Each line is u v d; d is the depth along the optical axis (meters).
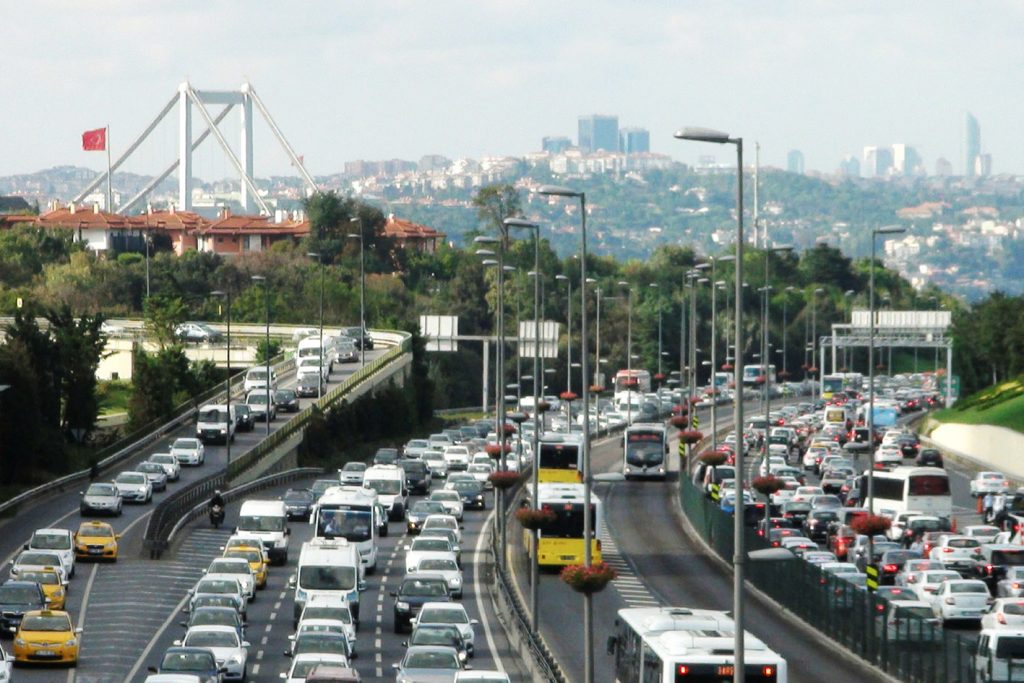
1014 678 163.12
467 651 195.88
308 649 183.50
